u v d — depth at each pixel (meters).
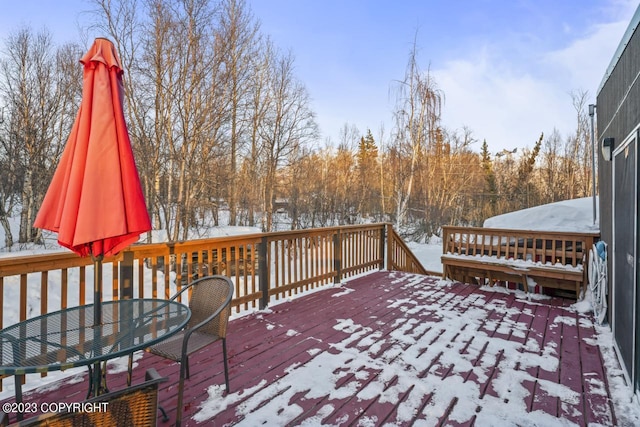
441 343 3.21
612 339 3.27
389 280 5.76
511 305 4.41
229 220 15.86
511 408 2.19
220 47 10.80
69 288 7.36
